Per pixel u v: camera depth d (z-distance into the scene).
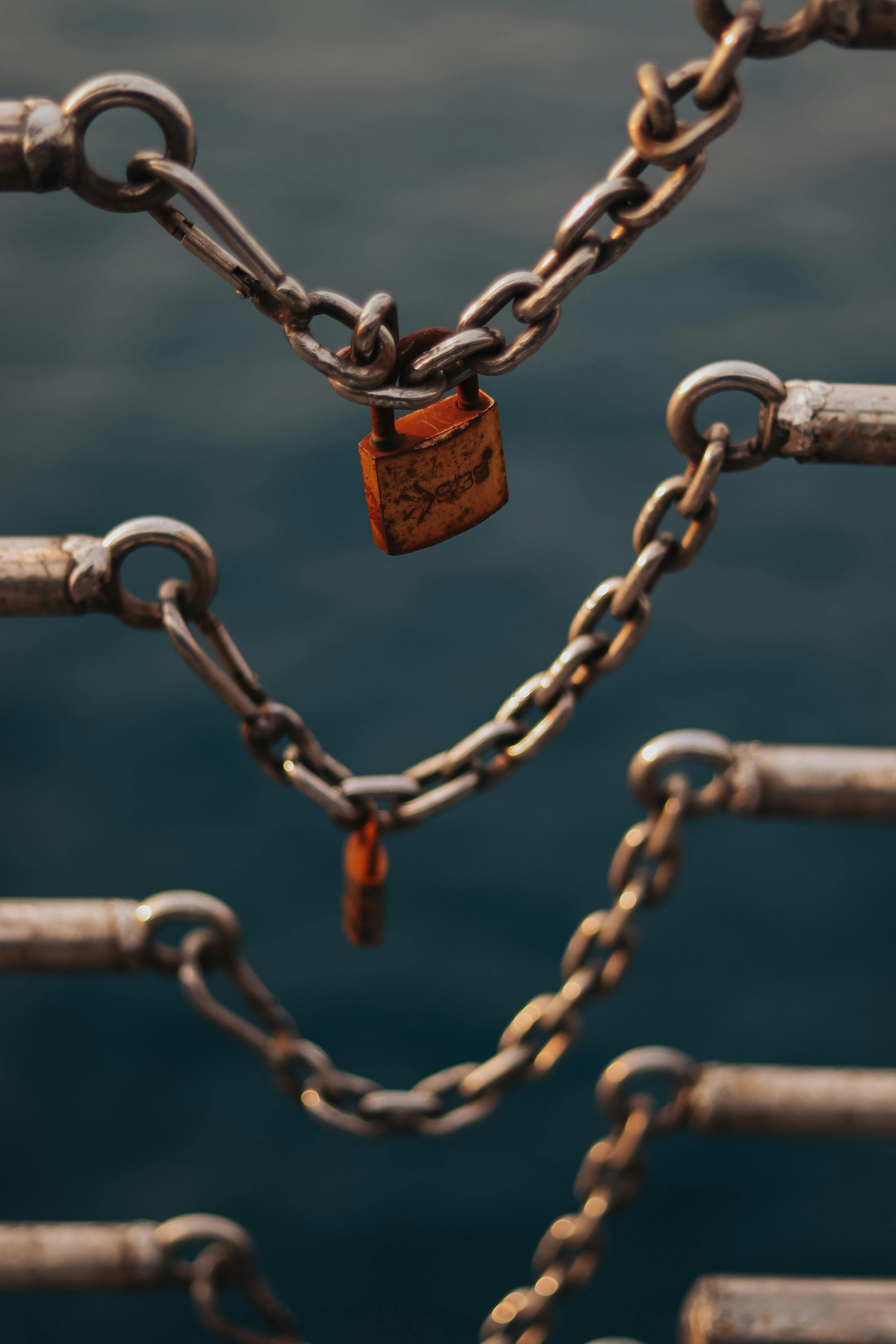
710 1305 1.18
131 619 1.15
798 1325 1.17
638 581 1.16
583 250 1.10
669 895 1.21
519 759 1.19
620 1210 1.24
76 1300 3.31
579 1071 3.71
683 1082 1.21
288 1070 1.26
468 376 1.12
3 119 1.07
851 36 1.07
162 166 1.08
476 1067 1.28
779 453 1.13
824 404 1.12
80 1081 3.71
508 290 1.11
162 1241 1.23
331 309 1.10
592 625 1.18
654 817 1.19
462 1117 1.28
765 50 1.08
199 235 1.10
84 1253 1.22
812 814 1.17
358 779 1.19
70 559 1.12
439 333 1.11
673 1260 3.29
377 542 1.22
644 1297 3.22
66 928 1.19
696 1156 3.54
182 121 1.08
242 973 1.22
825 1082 1.19
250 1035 1.25
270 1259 3.31
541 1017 1.26
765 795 1.16
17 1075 3.71
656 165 1.09
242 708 1.18
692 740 1.16
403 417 1.20
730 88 1.08
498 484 1.21
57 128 1.06
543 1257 1.26
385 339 1.10
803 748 1.16
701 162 1.09
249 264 1.09
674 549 1.15
